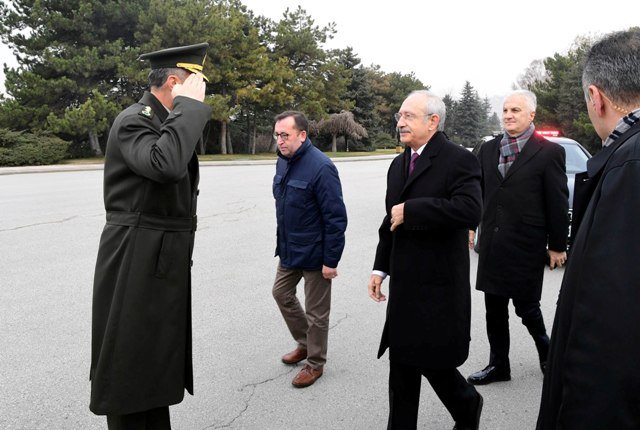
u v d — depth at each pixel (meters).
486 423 2.86
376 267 2.65
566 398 1.34
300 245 3.26
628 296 1.23
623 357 1.23
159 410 2.18
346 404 3.07
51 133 24.08
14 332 4.07
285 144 3.23
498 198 3.29
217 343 3.95
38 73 25.58
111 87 27.16
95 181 15.17
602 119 1.50
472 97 63.28
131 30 27.41
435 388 2.48
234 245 7.21
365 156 35.38
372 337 4.10
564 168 3.23
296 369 3.54
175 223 2.05
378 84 53.06
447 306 2.34
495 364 3.33
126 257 1.97
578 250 1.47
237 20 29.94
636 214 1.25
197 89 2.02
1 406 2.98
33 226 8.11
